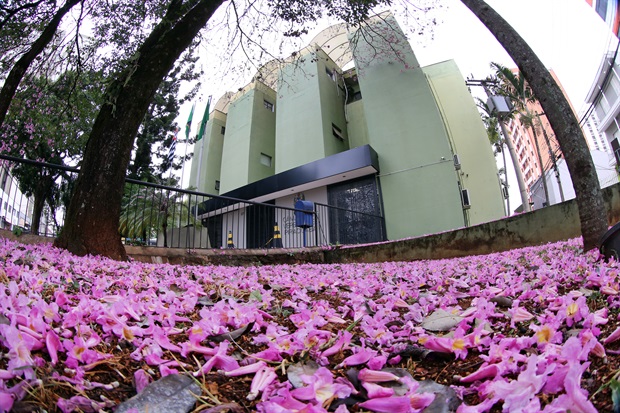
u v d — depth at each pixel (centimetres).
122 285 200
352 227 1119
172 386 74
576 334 101
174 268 344
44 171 627
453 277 325
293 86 1405
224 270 378
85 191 354
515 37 395
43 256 251
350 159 1086
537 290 185
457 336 105
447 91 1262
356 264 591
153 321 122
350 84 1516
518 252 495
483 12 423
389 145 1130
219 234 1278
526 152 4872
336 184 1179
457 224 977
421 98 1127
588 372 81
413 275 342
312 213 762
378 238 1070
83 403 63
